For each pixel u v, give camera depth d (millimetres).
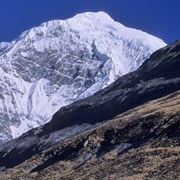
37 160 78250
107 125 76375
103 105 115000
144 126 66938
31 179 70938
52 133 113500
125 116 80250
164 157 51562
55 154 77188
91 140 72438
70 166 68438
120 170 53844
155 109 76625
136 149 60188
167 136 58312
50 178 67250
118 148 65312
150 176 47281
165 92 103375
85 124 111250
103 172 56094
